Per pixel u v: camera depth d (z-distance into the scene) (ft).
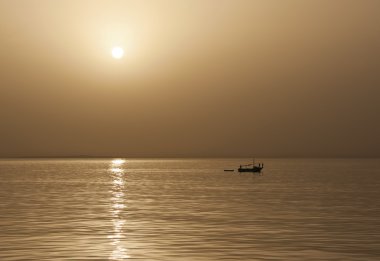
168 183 511.40
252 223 199.82
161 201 302.45
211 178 622.13
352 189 404.98
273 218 215.51
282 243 155.02
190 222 203.10
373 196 333.62
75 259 132.67
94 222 203.92
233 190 400.88
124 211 245.24
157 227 189.16
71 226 192.34
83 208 260.83
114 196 342.03
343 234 171.53
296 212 238.89
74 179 599.57
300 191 385.29
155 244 153.69
